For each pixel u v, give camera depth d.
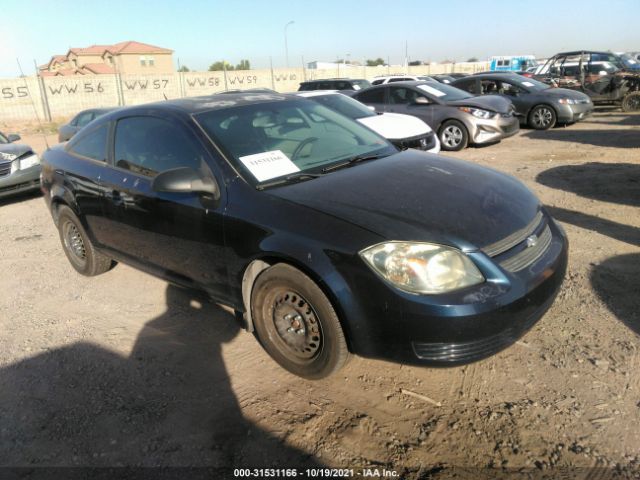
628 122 12.97
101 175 4.05
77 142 4.60
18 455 2.57
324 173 3.25
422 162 3.52
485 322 2.42
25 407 2.94
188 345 3.47
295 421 2.67
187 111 3.58
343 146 3.73
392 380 2.95
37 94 30.11
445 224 2.59
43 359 3.43
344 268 2.54
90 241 4.48
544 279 2.67
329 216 2.68
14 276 4.96
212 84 37.59
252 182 3.06
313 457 2.43
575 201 5.98
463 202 2.83
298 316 2.88
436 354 2.47
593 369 2.87
